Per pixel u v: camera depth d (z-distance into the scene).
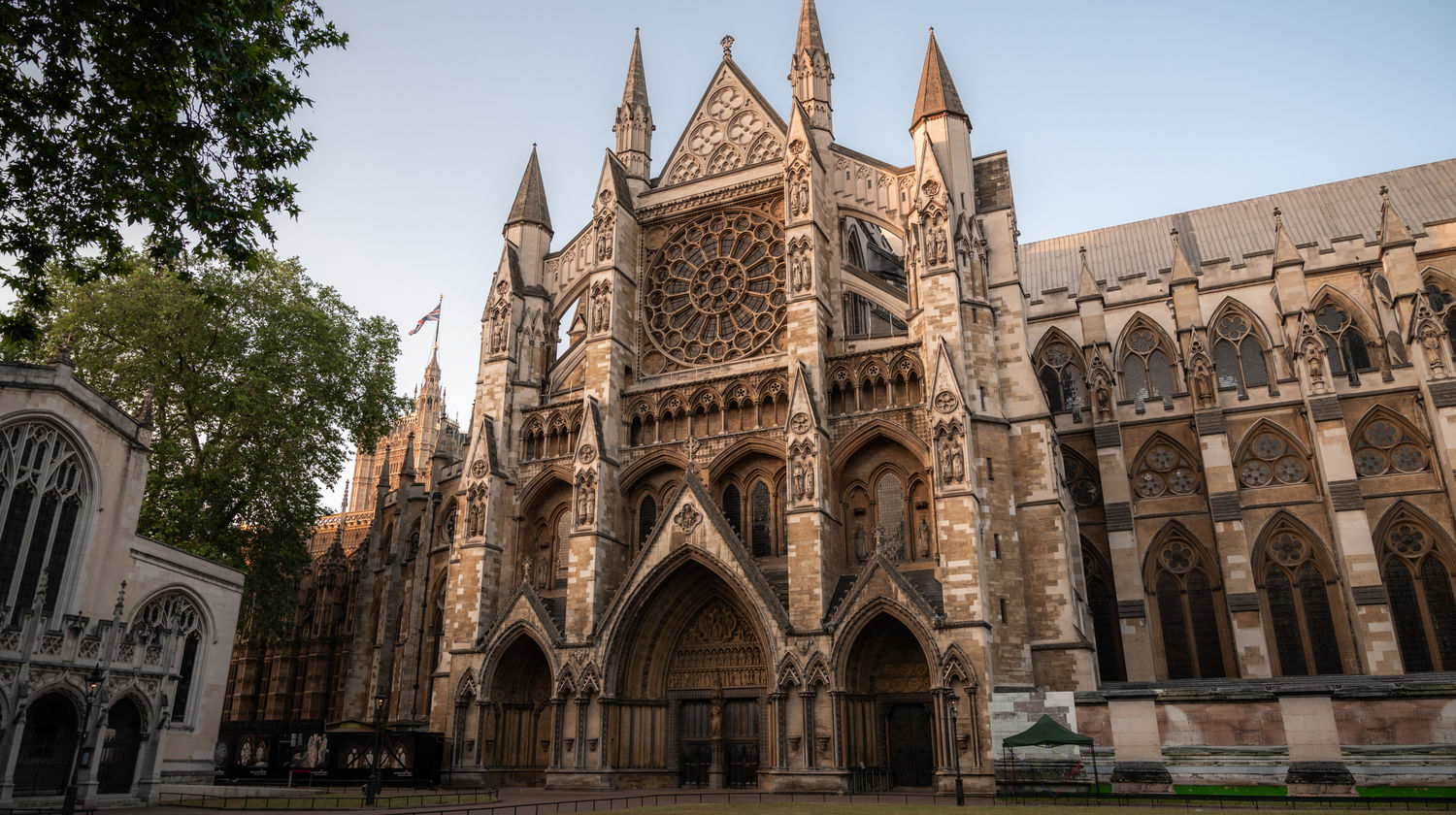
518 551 54.59
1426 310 52.72
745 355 54.00
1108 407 58.12
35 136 24.47
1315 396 54.44
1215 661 54.28
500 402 56.59
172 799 39.88
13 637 33.38
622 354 55.62
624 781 46.38
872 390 48.69
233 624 48.59
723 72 62.34
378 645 71.62
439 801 38.50
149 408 44.28
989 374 46.75
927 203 48.84
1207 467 55.78
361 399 65.50
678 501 48.06
